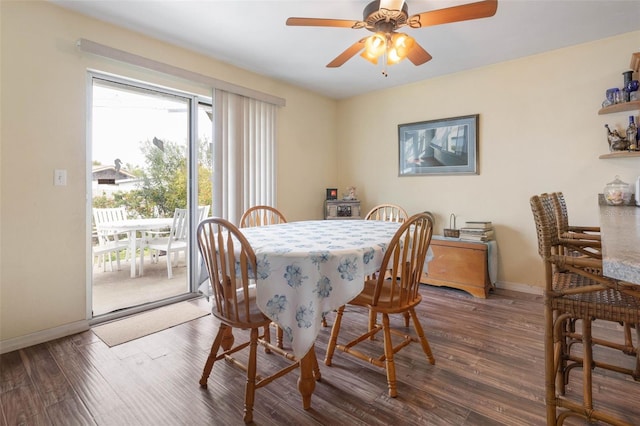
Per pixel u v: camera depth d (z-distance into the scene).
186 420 1.40
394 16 1.68
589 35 2.58
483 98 3.25
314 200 4.12
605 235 1.03
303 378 1.45
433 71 3.36
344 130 4.39
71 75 2.21
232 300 1.62
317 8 2.17
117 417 1.42
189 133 3.00
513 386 1.61
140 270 3.47
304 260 1.33
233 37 2.58
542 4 2.12
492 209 3.25
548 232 1.14
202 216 3.28
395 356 1.92
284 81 3.65
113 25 2.37
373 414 1.42
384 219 2.90
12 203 1.99
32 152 2.06
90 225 2.35
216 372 1.77
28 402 1.51
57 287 2.17
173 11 2.20
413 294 1.74
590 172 2.73
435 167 3.60
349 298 1.38
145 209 3.13
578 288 1.07
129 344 2.09
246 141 3.23
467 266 2.99
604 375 1.70
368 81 3.67
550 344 1.18
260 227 2.20
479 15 1.63
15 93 1.99
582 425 1.34
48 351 1.99
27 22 2.02
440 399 1.52
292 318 1.33
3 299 1.97
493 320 2.42
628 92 2.38
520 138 3.06
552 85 2.88
